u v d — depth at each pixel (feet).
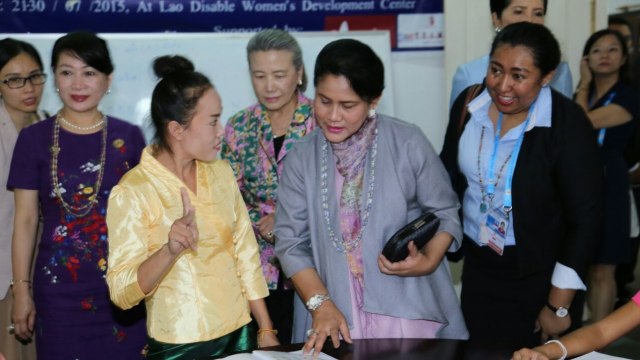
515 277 6.94
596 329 5.30
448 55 12.33
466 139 7.10
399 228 6.04
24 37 11.27
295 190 6.29
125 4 11.66
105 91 7.73
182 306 5.72
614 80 10.89
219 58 11.72
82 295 7.48
